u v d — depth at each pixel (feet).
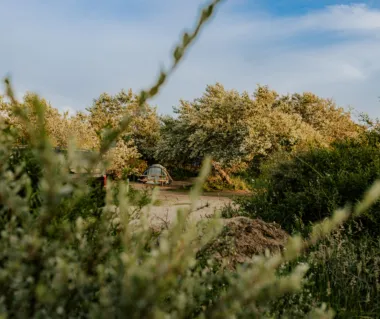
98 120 108.99
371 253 14.44
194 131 89.81
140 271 2.54
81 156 3.26
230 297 2.83
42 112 2.63
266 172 29.25
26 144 5.33
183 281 3.39
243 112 82.89
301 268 2.88
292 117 84.17
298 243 2.72
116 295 2.93
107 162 3.40
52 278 3.59
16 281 3.10
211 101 88.53
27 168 4.99
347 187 21.54
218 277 4.26
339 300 10.75
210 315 2.94
